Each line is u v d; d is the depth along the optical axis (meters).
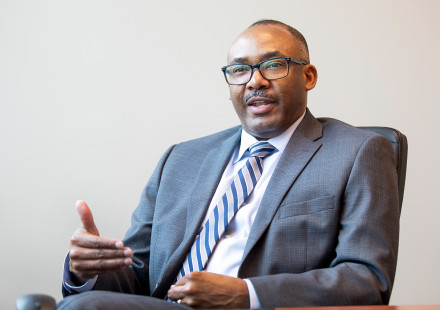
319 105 3.06
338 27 3.07
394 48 3.05
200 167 1.99
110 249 1.57
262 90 1.85
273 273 1.67
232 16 3.12
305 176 1.76
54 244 3.08
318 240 1.67
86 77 3.13
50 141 3.12
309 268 1.66
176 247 1.86
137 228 2.00
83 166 3.10
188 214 1.88
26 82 3.13
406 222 3.04
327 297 1.50
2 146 3.12
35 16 3.15
